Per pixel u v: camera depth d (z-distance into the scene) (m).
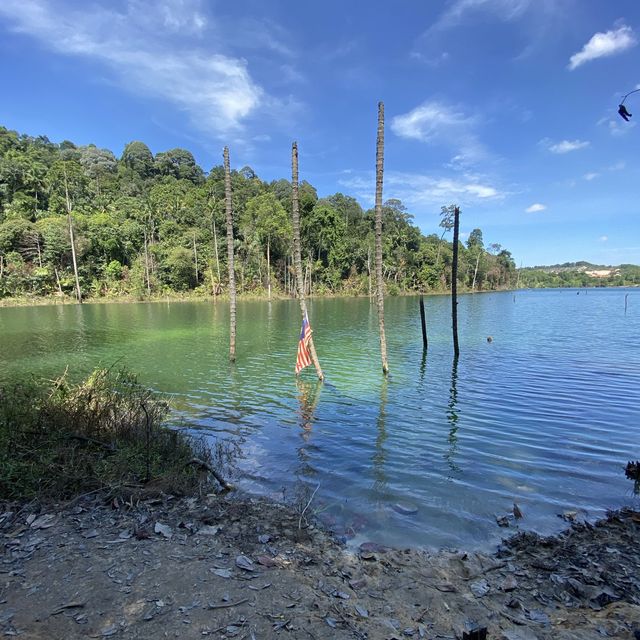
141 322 37.50
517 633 3.68
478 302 70.81
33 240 63.94
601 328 31.73
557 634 3.67
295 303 67.25
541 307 57.44
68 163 79.56
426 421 10.98
